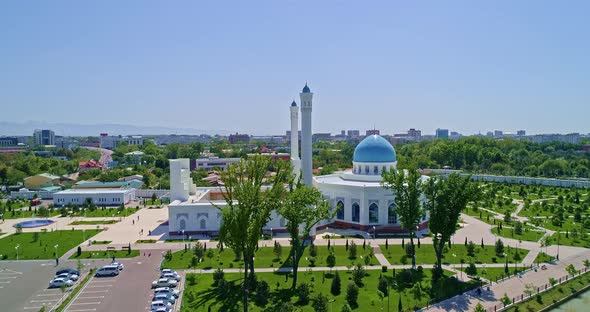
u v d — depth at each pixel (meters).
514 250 115.31
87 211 175.75
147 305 82.00
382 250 115.69
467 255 110.81
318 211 93.50
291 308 71.38
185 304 81.62
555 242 123.12
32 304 83.25
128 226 148.50
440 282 91.50
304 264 104.50
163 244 124.56
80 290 90.06
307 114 126.50
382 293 85.81
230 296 85.44
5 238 133.25
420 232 136.00
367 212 138.25
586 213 157.75
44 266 106.50
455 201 96.31
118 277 97.94
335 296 85.00
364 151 153.88
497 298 84.50
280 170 98.50
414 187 104.50
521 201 187.50
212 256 110.88
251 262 89.50
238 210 80.81
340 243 122.50
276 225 136.75
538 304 82.81
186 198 154.50
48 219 159.75
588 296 89.31
